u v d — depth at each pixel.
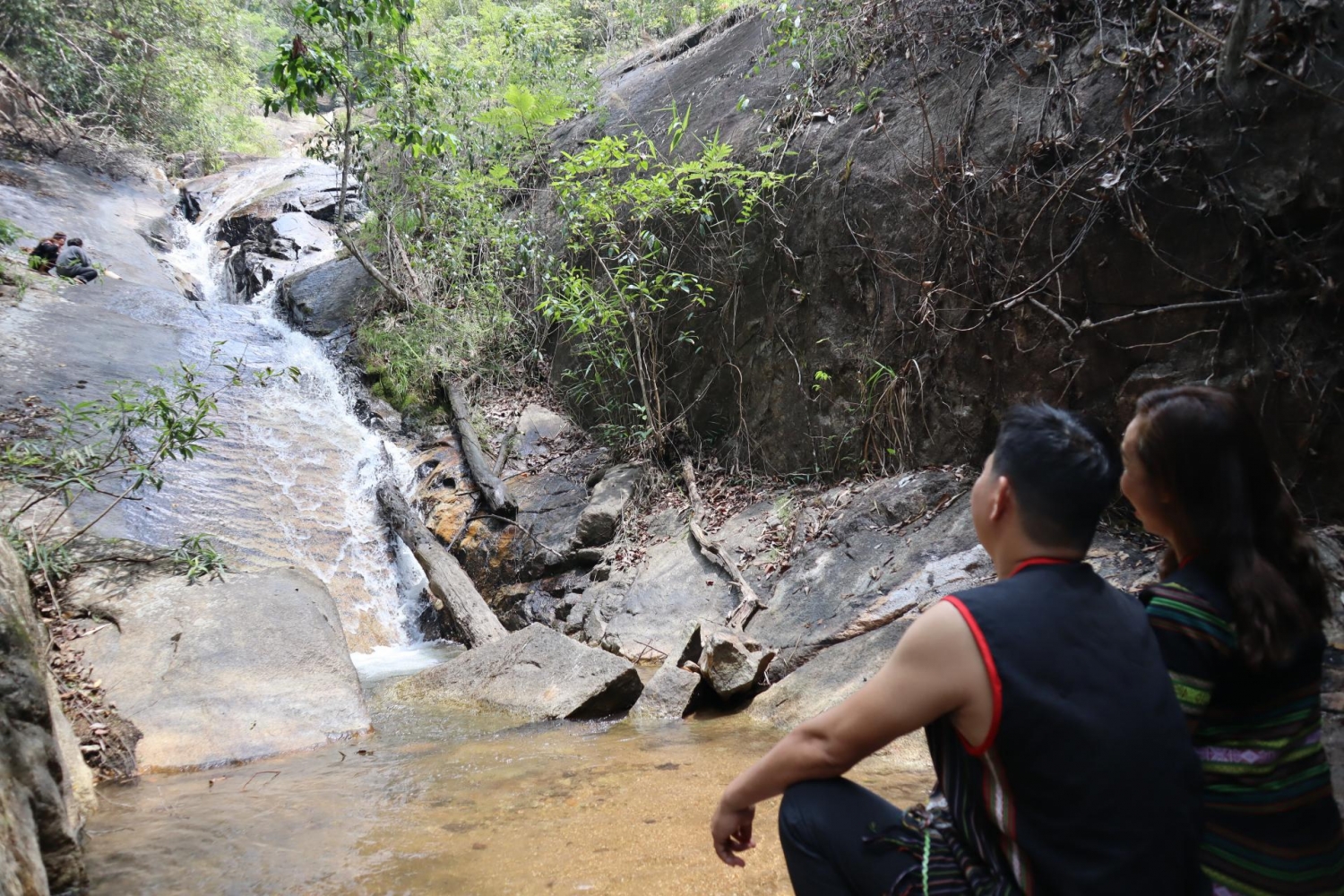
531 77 11.69
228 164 21.41
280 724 4.65
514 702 5.20
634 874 2.86
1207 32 4.84
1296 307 4.47
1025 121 5.71
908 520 5.88
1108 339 5.19
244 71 21.61
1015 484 1.62
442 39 13.51
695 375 8.19
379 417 10.20
